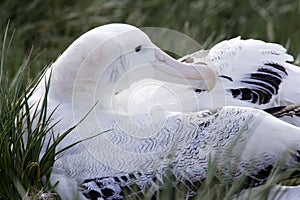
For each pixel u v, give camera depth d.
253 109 10.41
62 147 10.55
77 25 16.23
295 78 11.42
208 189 10.02
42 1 16.34
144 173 10.38
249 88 11.16
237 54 11.36
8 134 10.60
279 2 17.88
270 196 10.47
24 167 10.55
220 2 17.11
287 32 16.69
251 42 11.49
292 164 10.36
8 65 14.23
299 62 13.80
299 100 11.34
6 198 10.59
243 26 16.84
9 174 10.55
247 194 10.02
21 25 16.09
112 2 16.72
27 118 10.55
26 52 15.54
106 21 16.33
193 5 16.89
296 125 10.95
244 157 10.34
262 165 10.38
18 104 10.73
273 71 11.29
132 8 16.73
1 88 11.29
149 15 16.80
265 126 10.27
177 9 16.73
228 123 10.35
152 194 10.34
